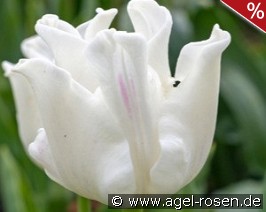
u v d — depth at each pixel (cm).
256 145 83
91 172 37
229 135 90
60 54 38
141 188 37
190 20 95
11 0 93
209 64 37
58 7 92
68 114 37
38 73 36
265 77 91
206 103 37
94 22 39
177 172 37
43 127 39
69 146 37
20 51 91
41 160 39
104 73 36
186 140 37
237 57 91
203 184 71
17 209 64
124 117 36
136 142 37
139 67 35
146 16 38
